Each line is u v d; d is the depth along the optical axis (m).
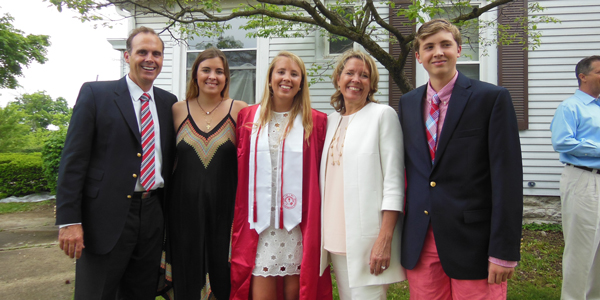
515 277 3.40
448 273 1.59
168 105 2.24
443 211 1.61
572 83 5.09
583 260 2.59
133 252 2.03
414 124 1.78
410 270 1.77
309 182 2.04
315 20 3.56
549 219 5.11
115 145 1.93
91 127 1.92
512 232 1.46
